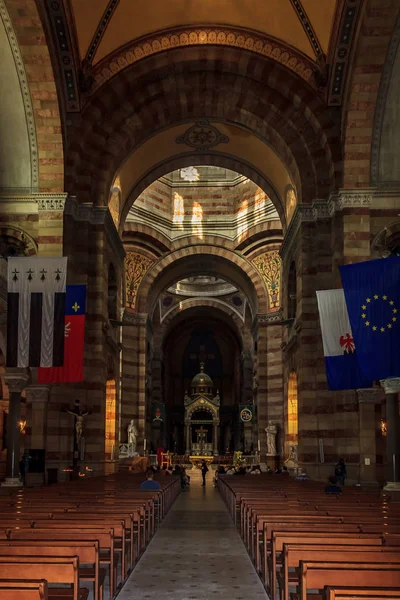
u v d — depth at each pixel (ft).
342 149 92.58
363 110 89.81
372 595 17.53
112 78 97.66
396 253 89.25
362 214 89.61
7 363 73.20
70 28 88.28
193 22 96.32
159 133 109.70
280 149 103.50
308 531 31.35
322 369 93.91
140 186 123.65
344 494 59.06
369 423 85.81
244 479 102.58
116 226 117.91
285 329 125.08
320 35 92.38
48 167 90.38
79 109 94.84
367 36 83.30
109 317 112.06
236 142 116.37
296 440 115.75
